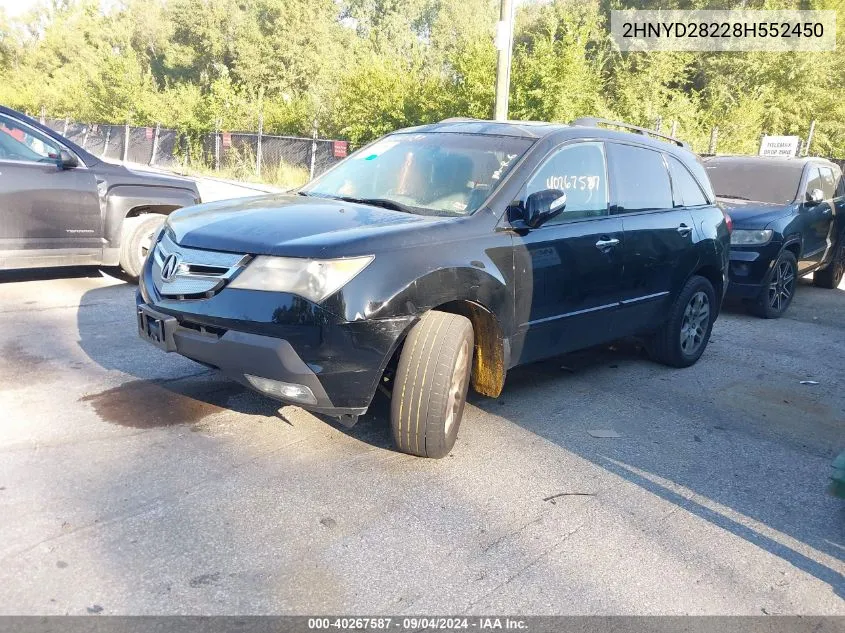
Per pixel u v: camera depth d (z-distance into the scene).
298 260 3.56
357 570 2.99
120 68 37.16
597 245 4.92
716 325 8.19
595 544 3.32
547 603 2.87
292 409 4.58
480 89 18.80
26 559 2.88
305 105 26.31
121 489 3.48
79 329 6.02
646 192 5.59
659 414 5.07
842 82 29.53
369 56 23.28
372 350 3.62
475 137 4.95
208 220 4.08
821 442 4.79
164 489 3.51
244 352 3.60
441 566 3.06
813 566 3.28
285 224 3.90
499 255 4.20
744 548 3.39
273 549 3.09
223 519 3.29
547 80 18.00
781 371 6.40
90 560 2.91
